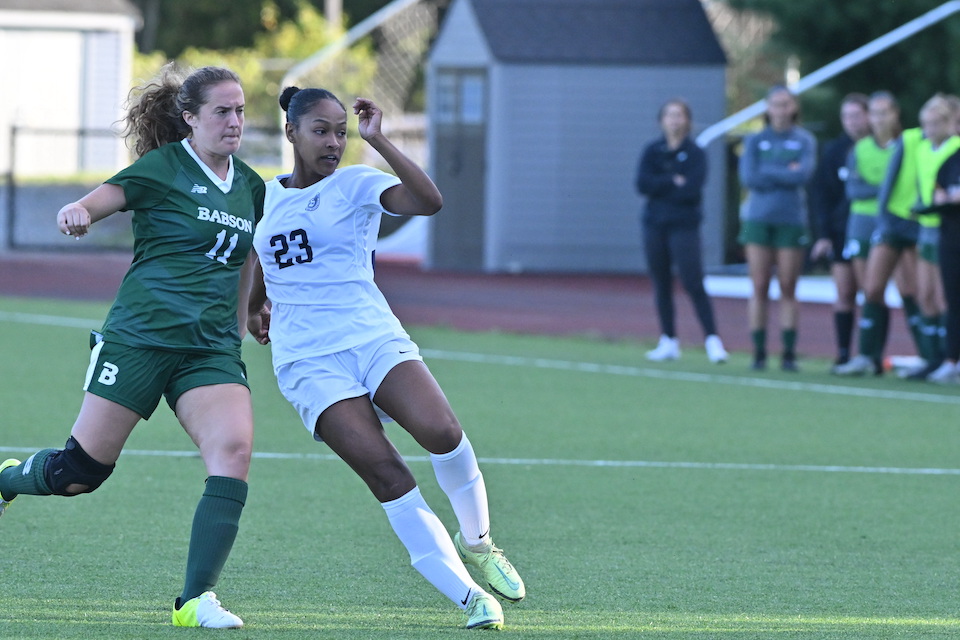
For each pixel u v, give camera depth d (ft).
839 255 159.74
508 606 62.49
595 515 84.58
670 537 78.84
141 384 58.18
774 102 154.10
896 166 150.10
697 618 60.44
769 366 167.02
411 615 60.34
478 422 121.29
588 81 296.10
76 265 298.56
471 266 304.09
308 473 96.63
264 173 381.19
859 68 332.19
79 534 75.61
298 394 59.57
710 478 97.91
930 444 114.01
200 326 58.80
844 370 159.22
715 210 296.71
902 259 159.22
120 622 57.47
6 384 135.44
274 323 60.95
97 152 493.36
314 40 547.49
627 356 175.73
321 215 59.47
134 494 87.15
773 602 64.03
